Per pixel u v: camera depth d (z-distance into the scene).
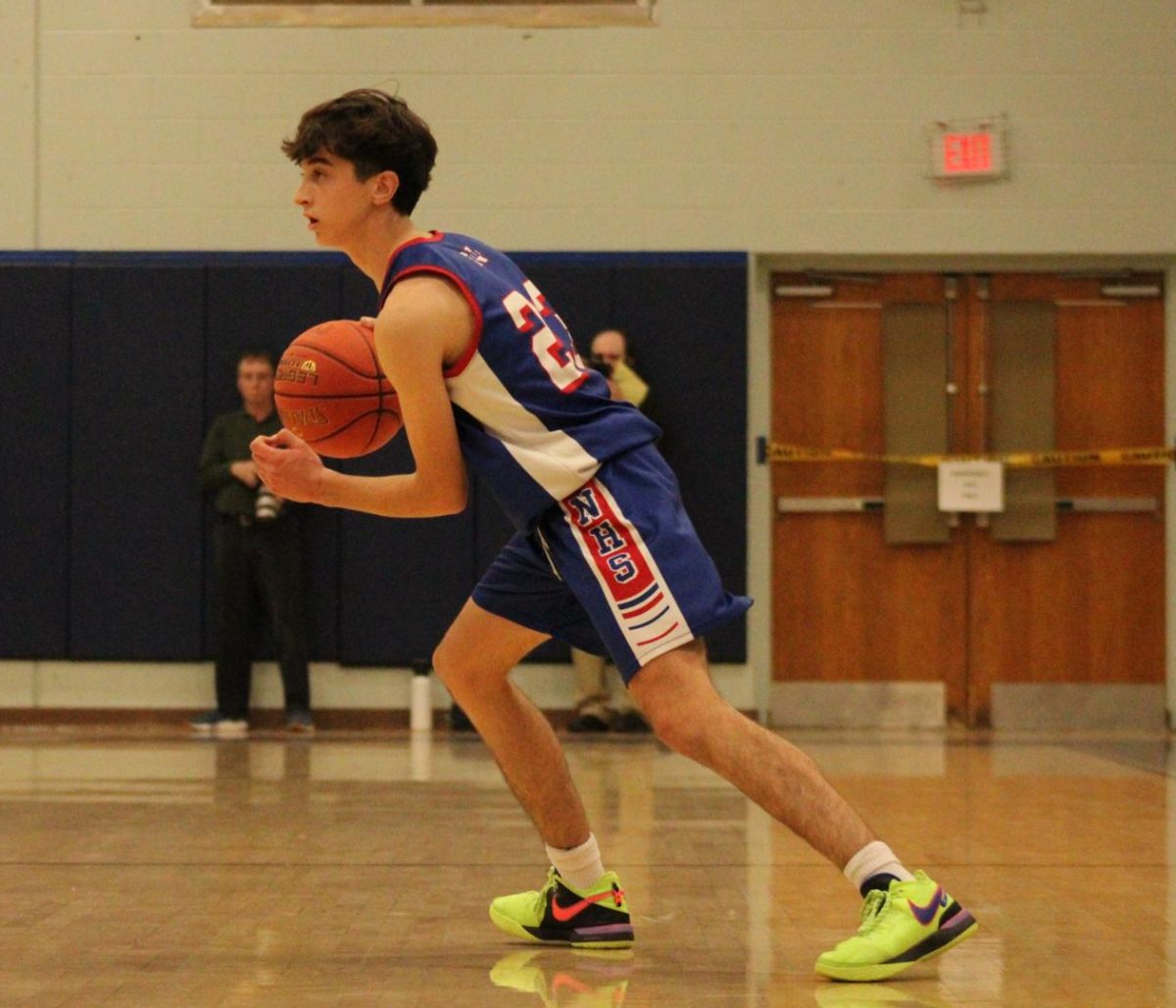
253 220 18.28
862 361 18.52
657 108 18.14
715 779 12.85
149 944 6.46
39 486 18.20
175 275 18.19
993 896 7.68
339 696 18.12
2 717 18.19
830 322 18.55
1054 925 6.93
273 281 18.14
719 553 18.02
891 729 18.36
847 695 18.47
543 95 18.16
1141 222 18.08
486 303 5.84
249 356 17.62
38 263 18.19
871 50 18.08
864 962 5.70
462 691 6.38
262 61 18.22
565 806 6.44
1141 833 9.94
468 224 18.16
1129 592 18.47
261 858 8.80
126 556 18.20
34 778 12.93
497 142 18.17
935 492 18.45
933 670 18.47
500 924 6.59
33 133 18.27
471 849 9.15
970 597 18.47
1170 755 15.18
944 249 18.08
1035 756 15.09
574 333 18.05
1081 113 18.08
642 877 8.23
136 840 9.47
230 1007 5.34
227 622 17.53
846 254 18.16
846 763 14.45
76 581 18.19
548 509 5.89
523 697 6.49
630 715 17.36
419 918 7.07
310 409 5.98
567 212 18.19
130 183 18.27
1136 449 18.48
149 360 18.19
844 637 18.50
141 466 18.19
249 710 18.03
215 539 17.73
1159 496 18.50
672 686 5.75
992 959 6.18
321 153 6.05
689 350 18.06
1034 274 18.52
